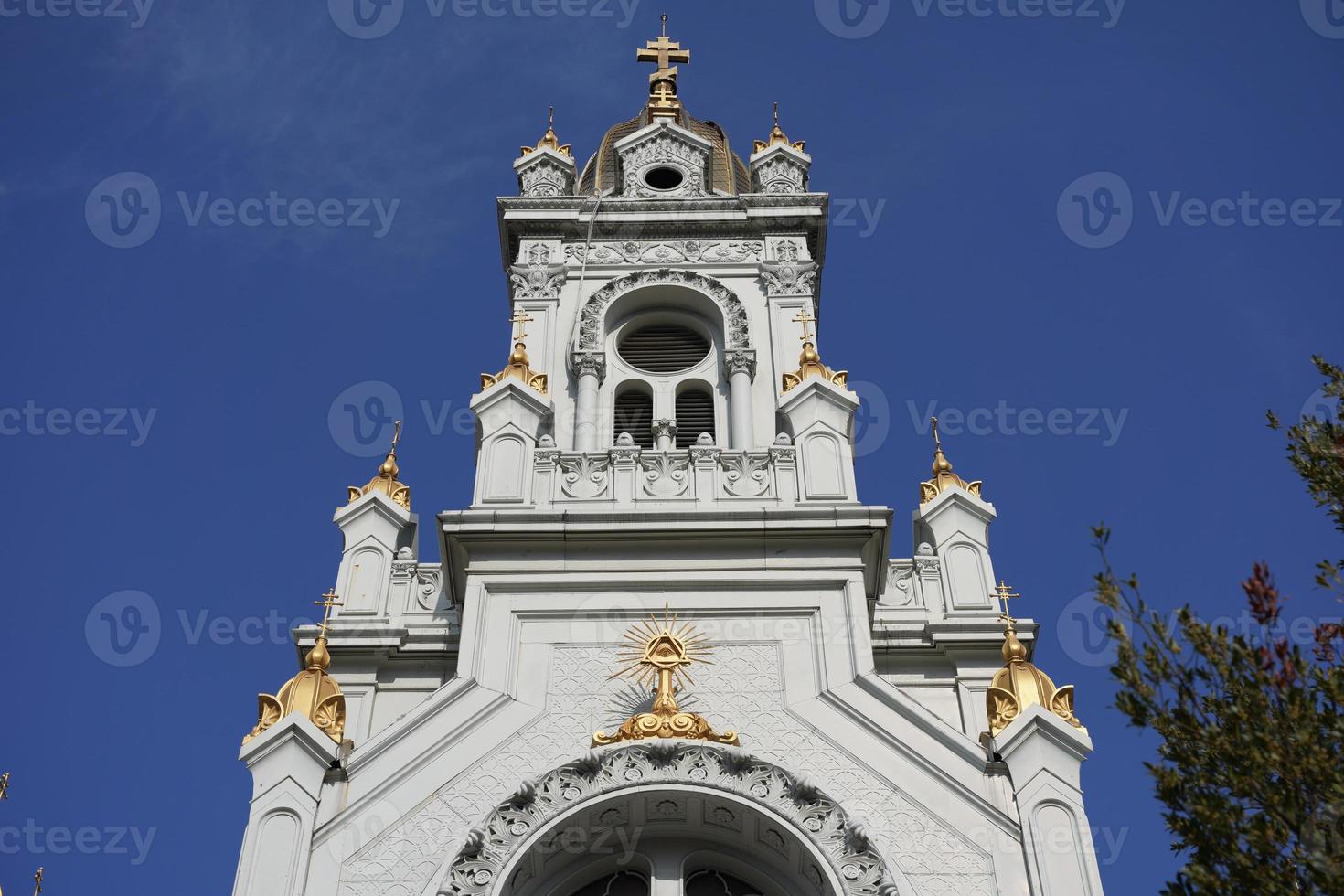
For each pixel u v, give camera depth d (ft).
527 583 95.96
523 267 129.18
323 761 85.71
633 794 83.46
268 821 83.10
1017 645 91.56
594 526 97.45
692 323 126.93
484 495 100.89
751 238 132.16
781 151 140.77
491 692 90.12
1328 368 71.51
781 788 83.87
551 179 140.26
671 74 157.48
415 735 87.81
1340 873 56.80
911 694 106.11
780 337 123.75
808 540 97.76
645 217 132.46
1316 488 68.23
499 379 108.78
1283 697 60.70
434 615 108.06
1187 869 59.26
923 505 117.60
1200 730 61.05
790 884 83.92
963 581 112.37
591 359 121.70
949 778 85.56
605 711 89.45
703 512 97.96
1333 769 58.54
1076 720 87.30
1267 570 63.31
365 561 111.45
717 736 86.33
